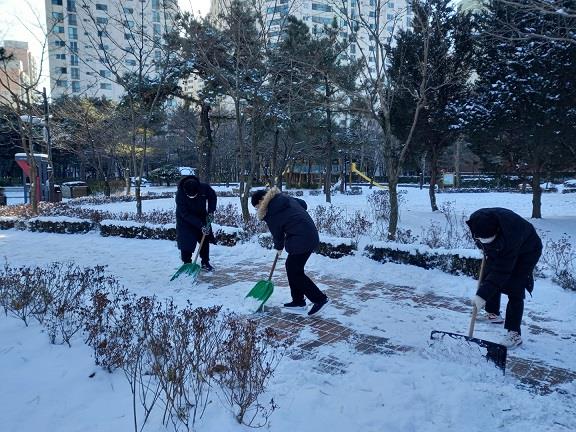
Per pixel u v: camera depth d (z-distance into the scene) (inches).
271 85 431.5
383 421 106.4
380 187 1487.5
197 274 231.0
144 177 2030.0
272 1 454.9
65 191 970.7
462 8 548.7
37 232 414.9
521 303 155.2
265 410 109.4
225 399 112.5
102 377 123.2
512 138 509.0
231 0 444.8
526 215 612.1
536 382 129.6
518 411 112.3
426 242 309.7
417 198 968.9
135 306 152.3
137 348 126.2
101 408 108.5
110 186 1104.2
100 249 323.0
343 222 406.3
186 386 116.8
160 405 109.5
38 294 175.2
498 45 430.3
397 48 536.4
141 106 515.2
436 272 247.6
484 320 178.5
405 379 126.6
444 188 1400.1
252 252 304.5
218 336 136.5
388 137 310.8
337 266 262.1
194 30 407.8
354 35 327.0
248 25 418.6
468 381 127.6
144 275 245.4
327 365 137.1
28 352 138.2
